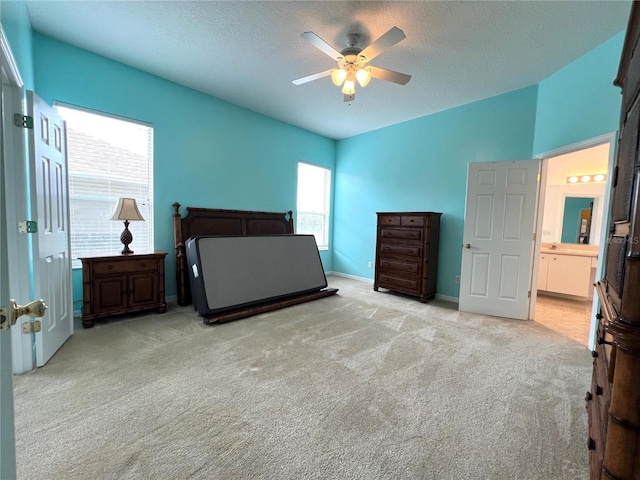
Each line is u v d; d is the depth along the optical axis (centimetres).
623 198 119
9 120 189
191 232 382
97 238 320
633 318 77
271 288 369
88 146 308
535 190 334
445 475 130
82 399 175
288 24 245
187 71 332
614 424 81
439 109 423
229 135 423
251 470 130
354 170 564
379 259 461
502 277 352
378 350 251
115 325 292
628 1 207
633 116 112
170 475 126
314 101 407
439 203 436
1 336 65
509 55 280
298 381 200
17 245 195
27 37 233
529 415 171
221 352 239
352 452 141
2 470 66
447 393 191
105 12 235
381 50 229
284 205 509
